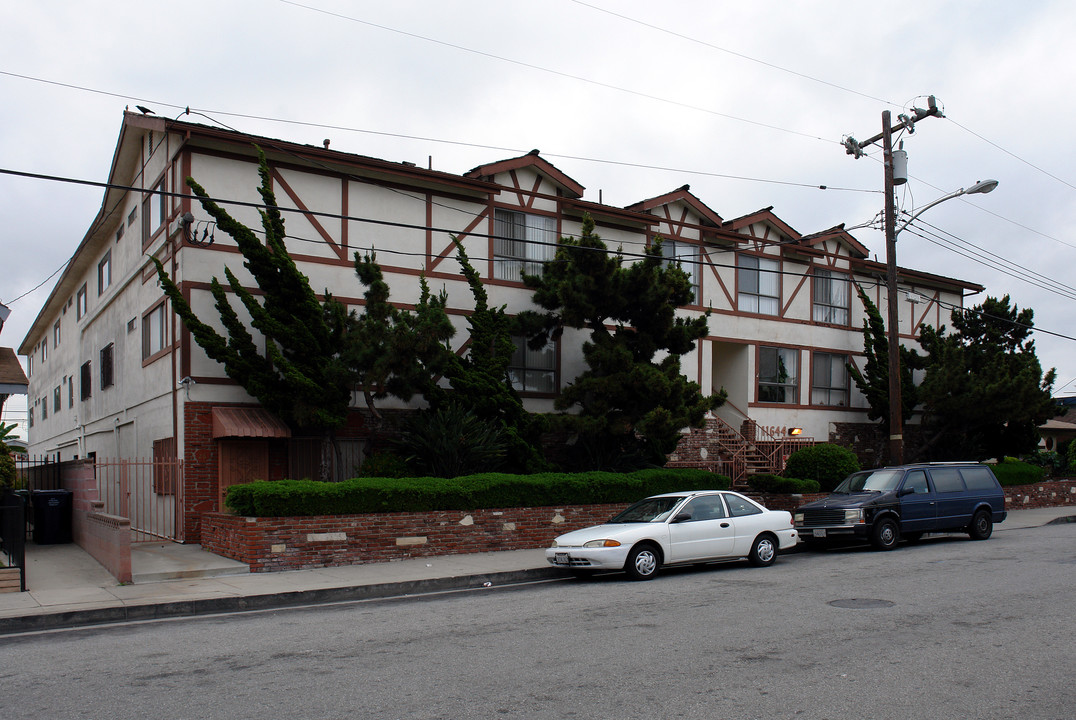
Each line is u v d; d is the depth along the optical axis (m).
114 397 22.53
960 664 7.22
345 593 11.86
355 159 17.95
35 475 22.97
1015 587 11.19
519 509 16.34
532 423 18.23
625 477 17.91
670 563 13.27
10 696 6.68
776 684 6.64
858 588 11.39
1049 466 31.36
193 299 16.44
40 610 10.16
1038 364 27.56
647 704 6.15
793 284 26.80
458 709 6.08
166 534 16.94
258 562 13.39
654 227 23.55
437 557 15.09
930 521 17.08
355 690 6.63
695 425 18.56
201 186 15.59
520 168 20.80
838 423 27.19
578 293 17.98
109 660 7.93
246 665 7.59
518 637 8.59
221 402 16.45
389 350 15.66
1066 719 5.80
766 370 25.88
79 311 28.89
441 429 16.62
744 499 14.48
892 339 19.80
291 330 15.66
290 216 17.53
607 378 18.08
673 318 19.50
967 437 28.03
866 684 6.62
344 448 17.70
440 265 19.27
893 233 20.11
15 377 21.67
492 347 18.97
